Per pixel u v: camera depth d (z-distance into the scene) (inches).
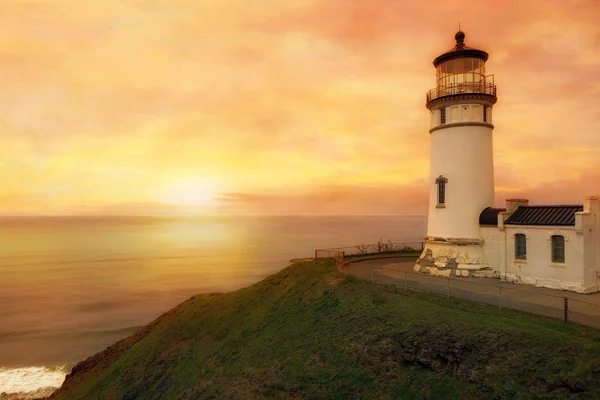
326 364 690.2
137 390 933.8
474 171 1125.7
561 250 920.3
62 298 2679.6
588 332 575.5
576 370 477.7
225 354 892.0
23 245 7052.2
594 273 892.0
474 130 1128.8
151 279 3329.2
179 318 1213.7
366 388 607.8
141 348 1134.4
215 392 742.5
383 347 655.8
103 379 1081.4
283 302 999.0
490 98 1124.5
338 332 759.1
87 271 3865.7
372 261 1355.8
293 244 6446.9
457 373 556.4
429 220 1210.0
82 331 1962.4
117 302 2546.8
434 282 987.9
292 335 828.6
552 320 640.4
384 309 763.4
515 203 1046.4
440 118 1181.7
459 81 1152.8
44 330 1978.3
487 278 1059.9
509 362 526.6
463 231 1117.1
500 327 589.9
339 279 989.8
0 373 1496.1
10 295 2785.4
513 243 1013.8
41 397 1322.6
